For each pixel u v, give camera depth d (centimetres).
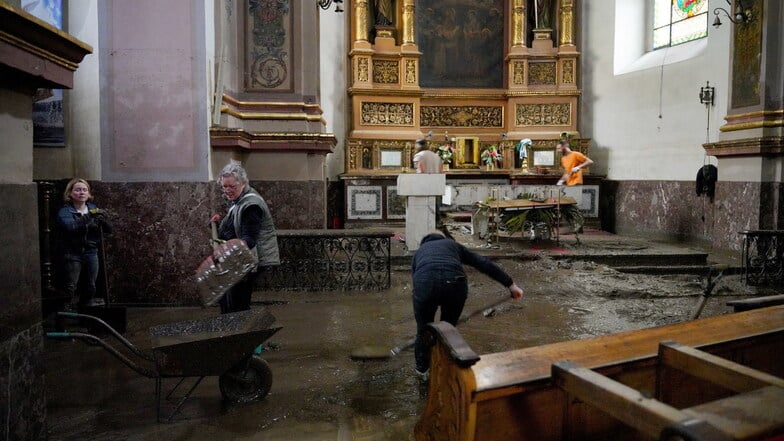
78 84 651
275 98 862
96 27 650
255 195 431
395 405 376
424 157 955
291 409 370
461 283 395
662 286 758
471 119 1492
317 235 723
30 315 272
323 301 675
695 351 229
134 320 600
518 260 903
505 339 530
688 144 1176
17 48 240
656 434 164
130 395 396
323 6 857
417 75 1408
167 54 656
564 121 1459
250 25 854
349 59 1398
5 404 249
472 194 1312
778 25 913
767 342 288
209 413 364
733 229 991
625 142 1365
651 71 1284
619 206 1368
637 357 242
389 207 1341
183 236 661
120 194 656
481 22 1493
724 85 1081
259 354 473
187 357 343
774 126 916
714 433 147
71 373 442
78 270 558
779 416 162
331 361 465
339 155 1393
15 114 263
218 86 691
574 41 1466
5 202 253
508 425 223
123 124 655
